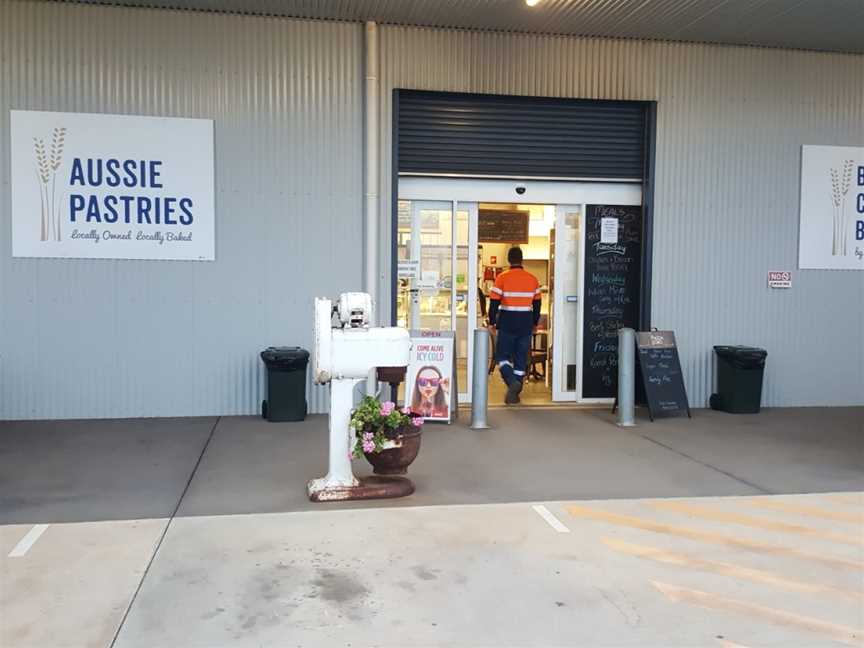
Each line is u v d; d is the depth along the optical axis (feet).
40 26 28.50
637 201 33.47
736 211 33.40
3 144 28.43
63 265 28.96
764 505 19.92
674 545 17.01
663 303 33.12
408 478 21.70
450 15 29.45
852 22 29.99
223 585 14.65
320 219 30.55
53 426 28.14
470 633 12.92
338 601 14.03
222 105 29.73
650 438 27.53
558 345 33.73
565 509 19.33
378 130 30.66
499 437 27.43
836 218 34.14
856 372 34.58
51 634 12.70
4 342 28.76
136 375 29.63
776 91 33.47
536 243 35.45
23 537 17.04
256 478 21.89
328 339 19.70
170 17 29.27
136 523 18.02
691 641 12.76
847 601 14.35
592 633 12.98
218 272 30.01
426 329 32.24
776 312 33.88
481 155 31.91
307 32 30.14
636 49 32.37
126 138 29.12
